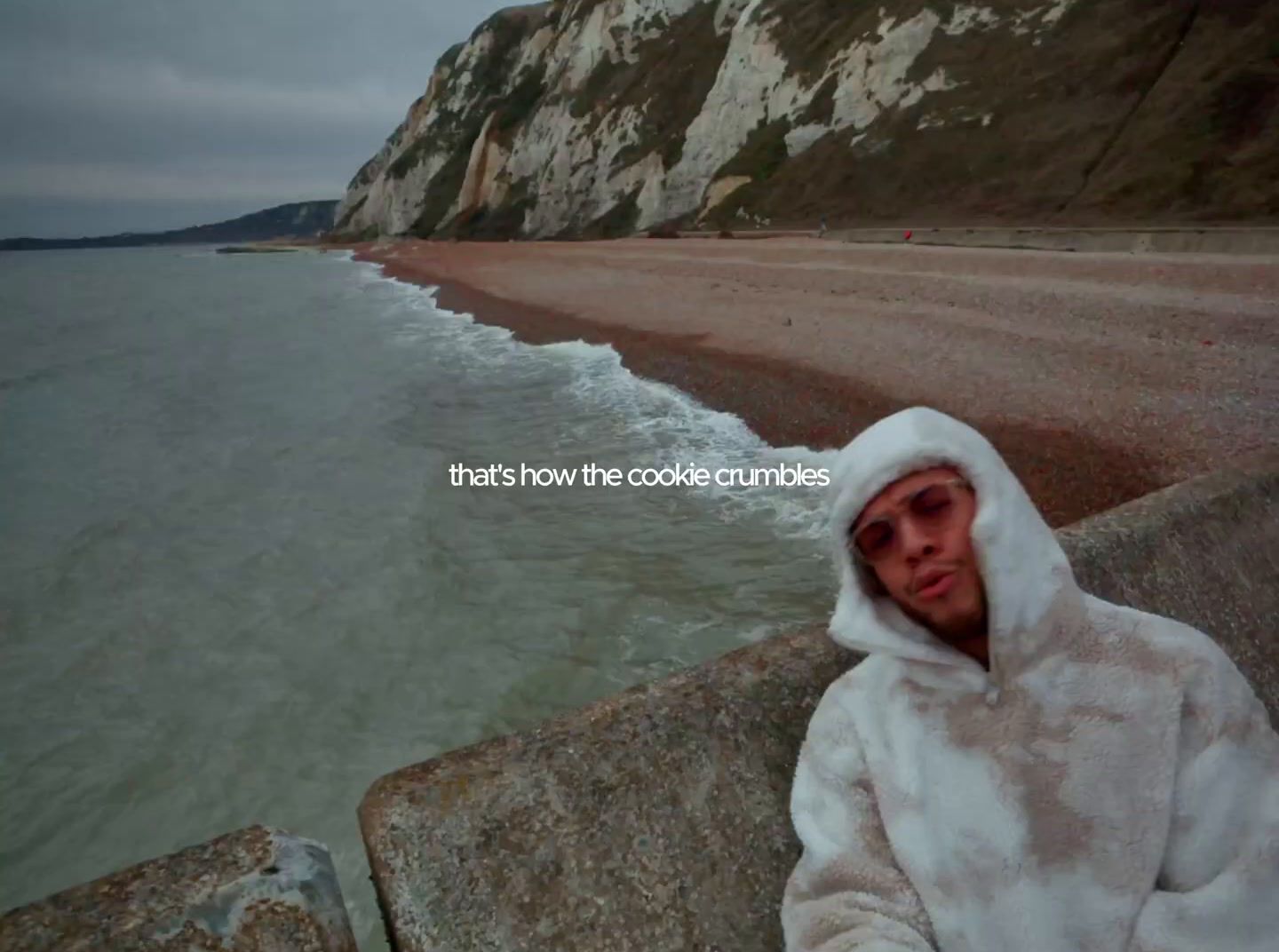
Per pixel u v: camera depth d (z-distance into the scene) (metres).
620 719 1.25
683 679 1.34
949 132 30.06
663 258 27.91
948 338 11.12
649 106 51.97
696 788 1.20
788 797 1.24
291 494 9.15
